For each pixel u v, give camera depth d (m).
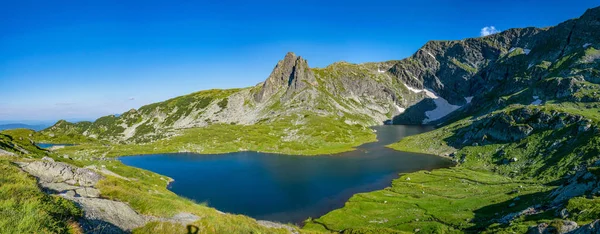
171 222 27.30
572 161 96.88
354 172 136.88
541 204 58.03
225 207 90.00
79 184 31.73
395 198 91.88
